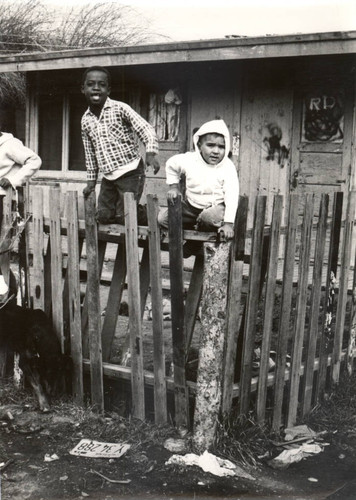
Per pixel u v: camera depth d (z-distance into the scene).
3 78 12.97
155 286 4.10
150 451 3.90
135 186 4.53
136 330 4.21
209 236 3.81
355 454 4.05
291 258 4.24
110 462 3.75
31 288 4.87
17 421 4.28
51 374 4.49
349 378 5.00
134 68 9.64
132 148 4.55
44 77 10.58
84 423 4.24
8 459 3.75
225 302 3.85
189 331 4.25
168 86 9.35
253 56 7.41
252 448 4.00
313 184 8.23
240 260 3.93
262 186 8.66
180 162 3.93
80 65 8.92
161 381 4.15
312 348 4.54
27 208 4.71
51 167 10.71
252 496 3.43
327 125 8.07
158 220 4.02
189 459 3.76
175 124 9.38
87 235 4.34
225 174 3.84
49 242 4.71
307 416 4.56
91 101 4.46
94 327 4.38
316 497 3.45
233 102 8.82
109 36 15.49
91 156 4.66
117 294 4.63
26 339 4.45
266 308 4.14
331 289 4.70
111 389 4.56
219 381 3.88
